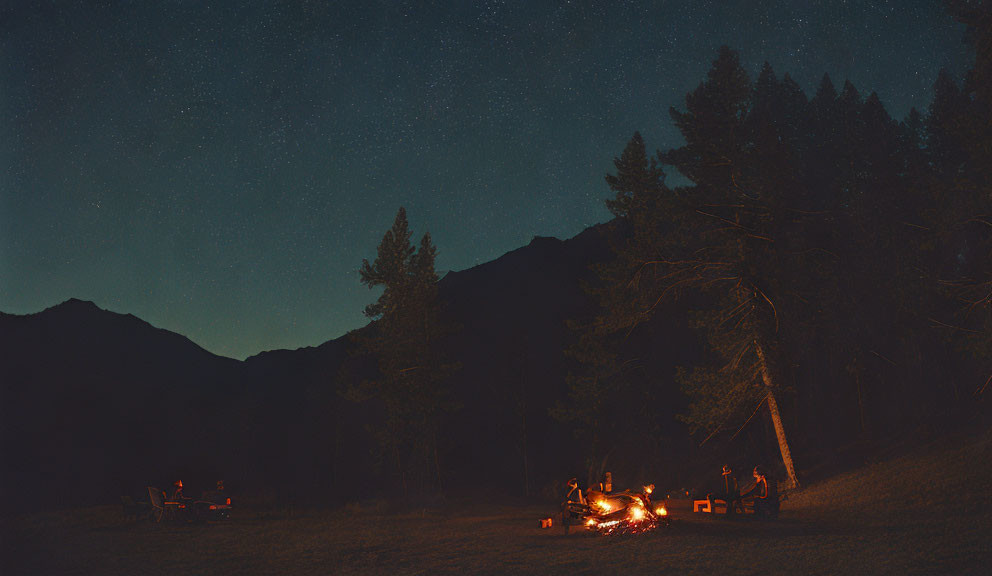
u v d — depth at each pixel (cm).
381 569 1269
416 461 3472
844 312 2931
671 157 2664
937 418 2792
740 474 3123
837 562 1064
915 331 2992
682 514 1889
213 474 5931
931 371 3100
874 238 3042
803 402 3328
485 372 7044
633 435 3612
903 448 2559
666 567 1121
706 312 2545
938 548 1111
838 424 3309
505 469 5362
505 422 5922
